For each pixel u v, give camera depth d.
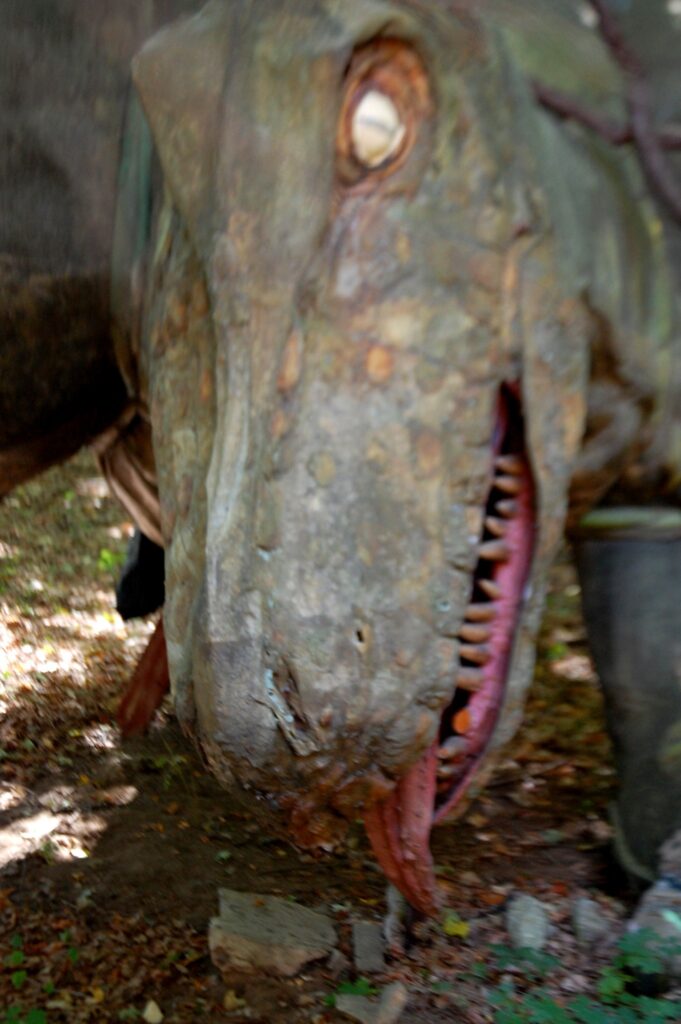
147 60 3.33
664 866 4.29
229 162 3.17
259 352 3.15
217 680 3.14
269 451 3.13
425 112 3.13
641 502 4.12
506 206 3.21
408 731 3.24
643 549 4.21
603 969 4.13
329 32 3.04
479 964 4.25
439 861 5.04
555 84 3.45
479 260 3.18
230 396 3.21
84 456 11.72
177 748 6.29
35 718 6.62
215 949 4.38
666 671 4.23
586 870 4.88
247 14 3.20
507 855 5.08
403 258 3.12
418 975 4.24
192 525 3.40
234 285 3.18
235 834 5.43
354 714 3.16
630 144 3.64
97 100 4.05
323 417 3.11
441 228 3.15
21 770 6.07
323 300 3.10
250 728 3.15
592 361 3.60
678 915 4.13
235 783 3.27
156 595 6.37
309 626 3.10
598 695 6.75
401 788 3.50
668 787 4.29
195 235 3.32
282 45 3.10
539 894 4.73
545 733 6.29
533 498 3.47
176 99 3.28
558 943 4.36
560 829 5.29
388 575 3.15
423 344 3.14
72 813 5.66
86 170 4.07
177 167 3.32
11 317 4.10
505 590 3.50
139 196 4.04
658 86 3.68
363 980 4.20
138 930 4.74
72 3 4.00
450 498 3.21
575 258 3.38
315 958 4.35
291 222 3.11
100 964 4.54
